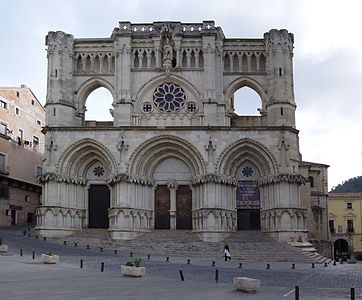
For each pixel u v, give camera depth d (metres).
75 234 65.00
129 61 69.75
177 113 69.62
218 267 44.06
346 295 26.81
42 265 38.84
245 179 67.56
